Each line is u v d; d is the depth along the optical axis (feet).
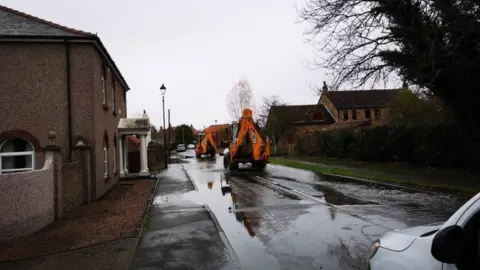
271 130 159.74
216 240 26.86
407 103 96.73
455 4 47.60
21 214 28.99
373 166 79.41
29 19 54.44
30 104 48.42
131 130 74.43
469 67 48.47
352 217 32.55
